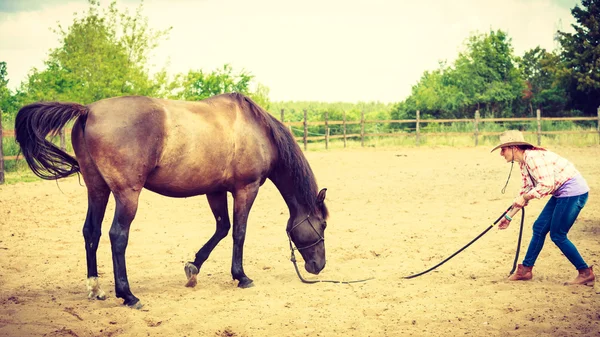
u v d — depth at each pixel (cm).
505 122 2848
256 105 645
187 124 575
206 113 599
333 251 791
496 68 3070
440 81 3222
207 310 543
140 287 632
